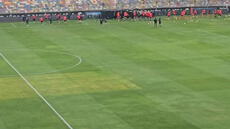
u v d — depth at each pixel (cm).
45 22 11431
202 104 5309
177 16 12312
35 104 5375
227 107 5206
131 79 6306
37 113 5088
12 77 6469
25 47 8394
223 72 6588
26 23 11144
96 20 11700
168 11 12438
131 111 5119
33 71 6769
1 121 4869
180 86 5975
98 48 8262
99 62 7256
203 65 6988
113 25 10825
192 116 4959
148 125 4731
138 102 5403
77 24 11044
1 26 10844
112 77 6412
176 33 9669
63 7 12319
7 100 5512
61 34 9669
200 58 7438
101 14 11956
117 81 6225
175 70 6725
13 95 5700
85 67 6969
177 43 8625
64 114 5056
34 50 8144
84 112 5106
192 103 5344
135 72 6650
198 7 12731
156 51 7969
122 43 8681
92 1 12656
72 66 7031
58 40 9025
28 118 4950
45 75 6556
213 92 5716
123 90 5844
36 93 5762
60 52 7981
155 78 6341
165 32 9794
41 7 12200
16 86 6056
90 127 4697
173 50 8038
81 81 6247
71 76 6494
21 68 6944
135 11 11769
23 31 10069
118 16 11625
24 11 11994
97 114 5044
